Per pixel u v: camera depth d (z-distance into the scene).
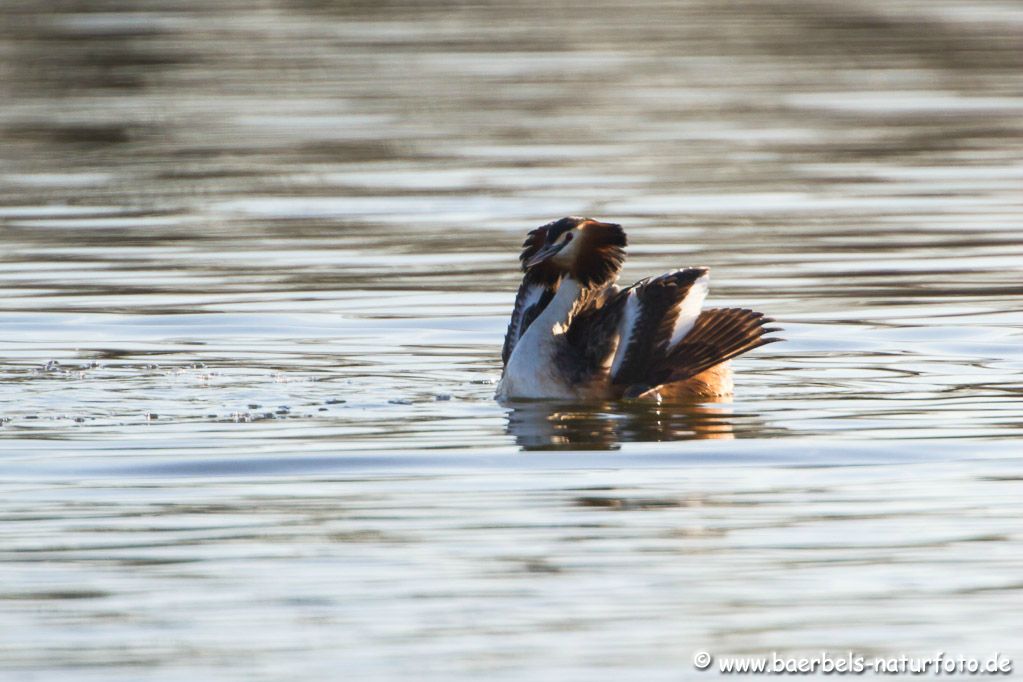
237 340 16.53
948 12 46.69
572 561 9.84
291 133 30.94
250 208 24.59
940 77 37.16
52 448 12.34
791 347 16.22
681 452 12.26
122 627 8.88
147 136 30.69
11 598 9.28
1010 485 11.30
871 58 39.81
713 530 10.39
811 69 38.41
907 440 12.50
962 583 9.48
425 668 8.35
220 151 29.30
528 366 14.06
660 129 31.42
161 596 9.31
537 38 43.03
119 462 11.97
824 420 13.18
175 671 8.31
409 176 27.02
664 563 9.81
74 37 41.62
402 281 19.58
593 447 12.43
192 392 14.20
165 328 17.08
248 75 37.25
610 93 35.47
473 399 14.02
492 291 19.00
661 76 37.62
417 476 11.63
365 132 31.02
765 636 8.76
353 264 20.62
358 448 12.37
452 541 10.21
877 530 10.38
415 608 9.12
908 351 15.91
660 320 14.01
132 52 39.84
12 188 26.22
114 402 13.82
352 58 39.72
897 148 29.38
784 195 25.30
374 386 14.49
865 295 18.62
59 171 27.64
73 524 10.55
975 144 29.67
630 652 8.55
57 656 8.49
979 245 21.59
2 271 20.22
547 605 9.15
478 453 12.25
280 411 13.53
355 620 8.95
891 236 22.27
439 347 16.23
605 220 23.39
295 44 41.66
